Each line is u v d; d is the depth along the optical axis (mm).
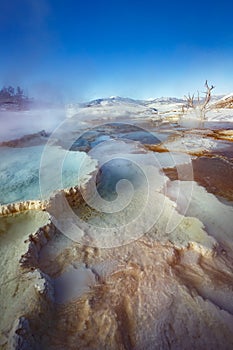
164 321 2344
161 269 3055
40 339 2189
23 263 3123
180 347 2129
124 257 3348
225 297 2674
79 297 2689
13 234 3918
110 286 2822
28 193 5426
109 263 3244
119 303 2557
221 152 9547
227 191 5617
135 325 2318
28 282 2803
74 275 3051
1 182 6059
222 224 4086
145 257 3311
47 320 2381
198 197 5070
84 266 3211
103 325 2297
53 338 2213
